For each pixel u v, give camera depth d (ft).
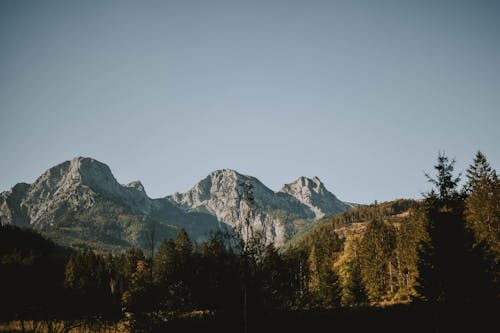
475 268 84.79
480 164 147.64
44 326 104.99
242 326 94.94
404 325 96.89
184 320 105.29
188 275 118.42
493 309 85.25
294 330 97.35
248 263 92.63
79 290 107.14
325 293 194.70
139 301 112.68
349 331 95.86
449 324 83.71
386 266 246.68
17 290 97.45
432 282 86.02
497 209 134.10
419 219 178.40
